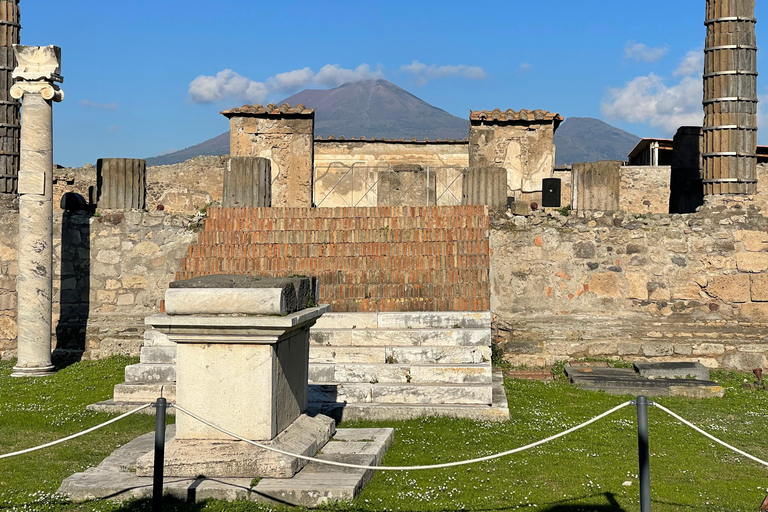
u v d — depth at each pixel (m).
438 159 23.41
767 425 9.17
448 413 9.04
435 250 12.26
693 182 23.78
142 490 6.08
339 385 9.41
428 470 7.04
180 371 6.44
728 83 14.20
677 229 13.09
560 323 13.02
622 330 12.91
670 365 11.86
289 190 20.48
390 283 11.80
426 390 9.35
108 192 14.29
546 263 13.15
